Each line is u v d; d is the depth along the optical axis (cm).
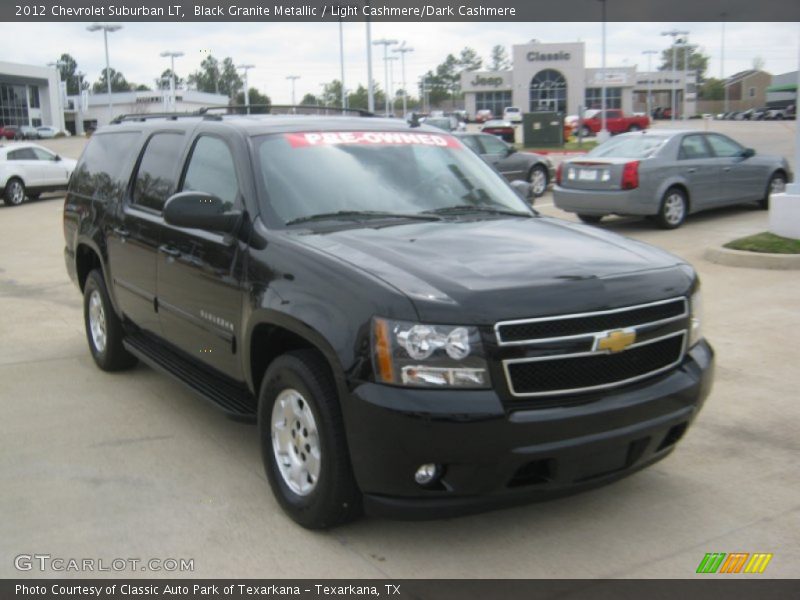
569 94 8175
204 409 561
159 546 375
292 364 375
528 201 545
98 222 620
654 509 407
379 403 330
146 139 591
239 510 409
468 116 8650
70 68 14512
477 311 332
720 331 727
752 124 5725
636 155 1324
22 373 652
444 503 337
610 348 347
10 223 1859
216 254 448
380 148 504
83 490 434
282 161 462
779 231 1044
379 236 412
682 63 14975
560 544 374
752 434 502
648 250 421
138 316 570
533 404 338
